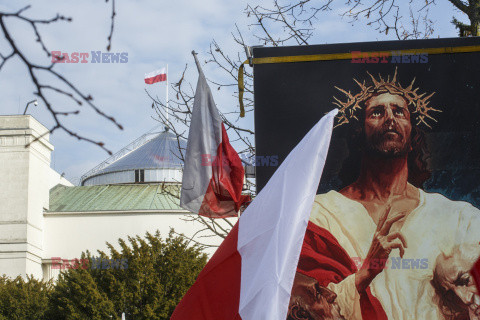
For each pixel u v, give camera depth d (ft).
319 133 29.43
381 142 52.85
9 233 263.70
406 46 53.67
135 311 192.34
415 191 52.24
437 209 51.85
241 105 56.13
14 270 261.03
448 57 53.52
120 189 292.61
